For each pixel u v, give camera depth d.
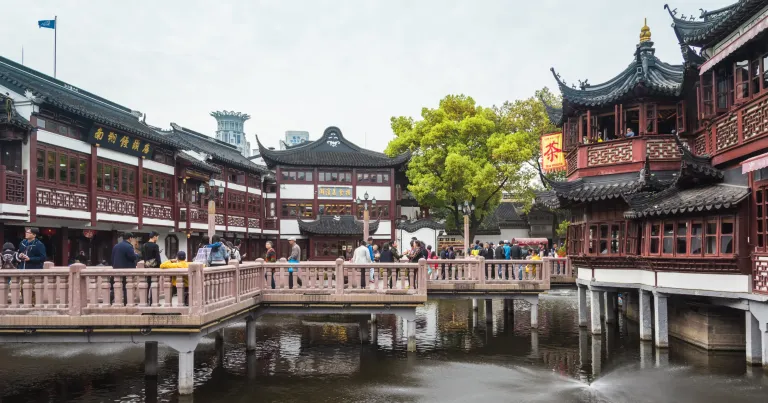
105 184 29.78
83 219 27.67
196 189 42.19
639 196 18.25
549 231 62.47
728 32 16.42
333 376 15.69
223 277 14.15
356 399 13.50
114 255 13.94
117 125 29.39
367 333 20.75
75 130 27.70
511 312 26.41
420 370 16.41
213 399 13.35
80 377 15.27
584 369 16.44
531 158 48.47
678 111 19.78
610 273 20.45
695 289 16.50
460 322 25.86
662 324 18.03
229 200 48.50
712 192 16.30
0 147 24.27
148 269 12.56
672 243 17.20
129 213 31.72
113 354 18.00
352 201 55.28
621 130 20.44
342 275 17.53
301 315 28.17
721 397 13.09
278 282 17.75
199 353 18.72
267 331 23.45
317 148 57.28
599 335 21.16
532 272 22.59
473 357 18.19
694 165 16.64
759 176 14.67
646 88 19.38
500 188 48.28
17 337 12.45
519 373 16.02
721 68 16.69
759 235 14.74
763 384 13.95
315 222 50.66
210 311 12.99
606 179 20.70
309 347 19.91
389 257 20.53
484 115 49.59
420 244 25.12
